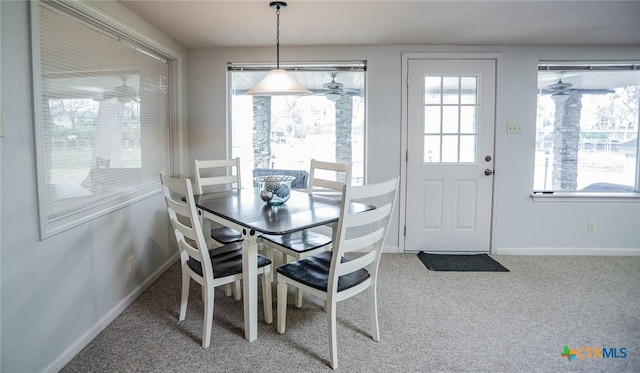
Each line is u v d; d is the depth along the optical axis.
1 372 1.57
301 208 2.41
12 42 1.60
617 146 3.77
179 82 3.47
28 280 1.71
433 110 3.65
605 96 3.73
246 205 2.49
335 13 2.65
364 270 2.19
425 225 3.76
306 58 3.61
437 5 2.50
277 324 2.27
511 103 3.61
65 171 2.03
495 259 3.59
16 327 1.64
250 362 1.96
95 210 2.24
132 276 2.69
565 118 3.75
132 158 2.78
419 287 2.93
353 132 4.09
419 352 2.06
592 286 2.95
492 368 1.92
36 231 1.74
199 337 2.20
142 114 2.93
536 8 2.57
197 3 2.44
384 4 2.48
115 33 2.48
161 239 3.19
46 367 1.82
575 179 3.81
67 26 2.02
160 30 3.03
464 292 2.84
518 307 2.59
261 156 4.24
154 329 2.28
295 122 4.19
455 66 3.59
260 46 3.59
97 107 2.32
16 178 1.63
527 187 3.70
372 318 2.17
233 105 3.94
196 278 2.17
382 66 3.61
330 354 1.91
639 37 3.29
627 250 3.72
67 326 1.97
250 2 2.43
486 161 3.67
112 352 2.04
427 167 3.70
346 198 1.79
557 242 3.75
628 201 3.68
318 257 2.35
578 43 3.48
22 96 1.66
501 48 3.56
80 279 2.08
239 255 2.35
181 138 3.55
